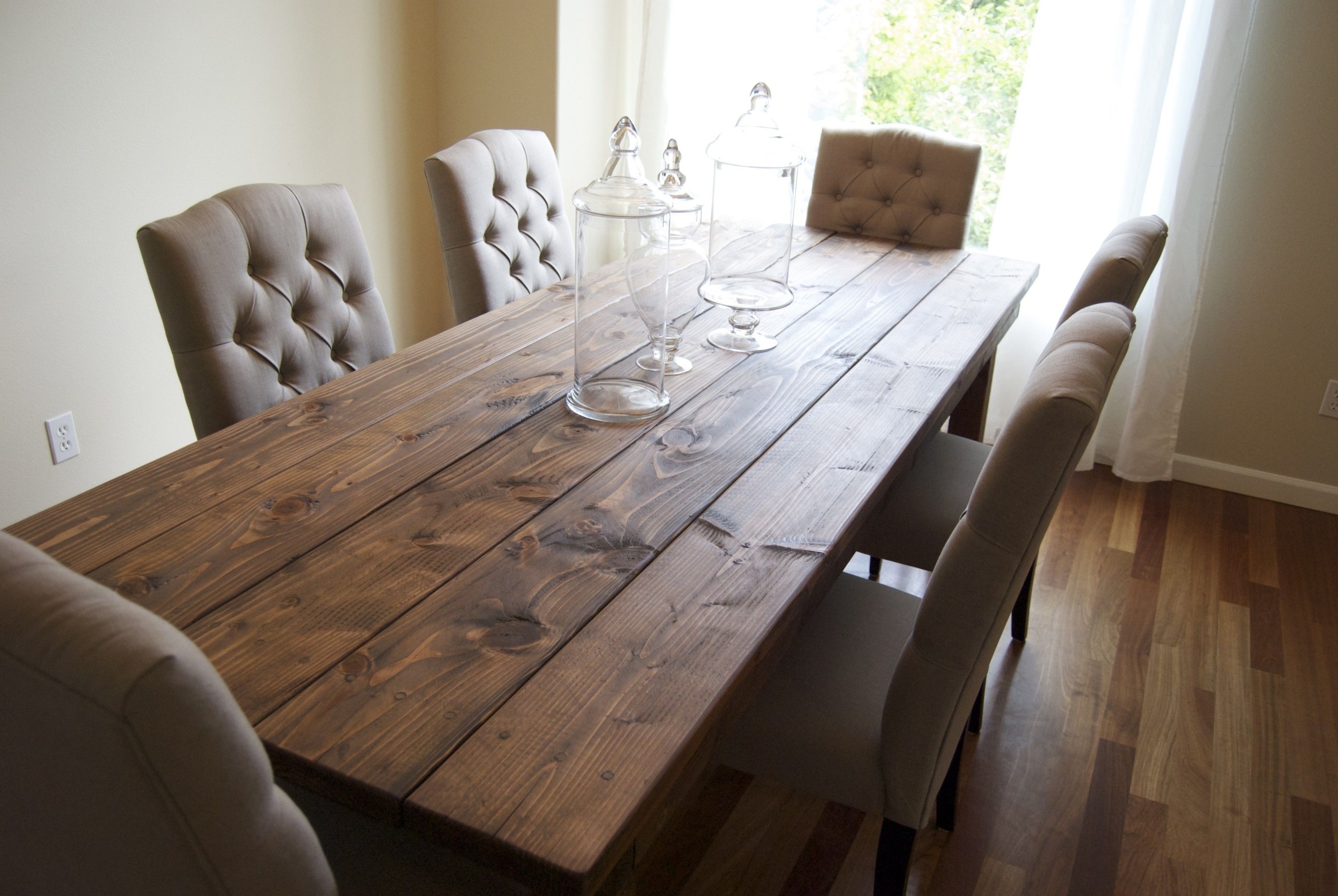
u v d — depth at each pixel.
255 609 1.06
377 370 1.70
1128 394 3.25
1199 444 3.25
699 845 1.78
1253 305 3.05
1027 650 2.37
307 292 1.82
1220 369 3.15
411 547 1.19
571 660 1.01
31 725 0.65
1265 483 3.18
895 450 1.52
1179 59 2.88
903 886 1.38
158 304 1.59
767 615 1.11
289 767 0.88
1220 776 2.00
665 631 1.07
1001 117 3.30
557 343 1.86
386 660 1.00
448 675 0.98
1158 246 1.84
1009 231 3.17
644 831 0.91
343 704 0.94
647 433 1.53
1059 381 1.06
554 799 0.85
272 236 1.74
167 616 1.04
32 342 2.28
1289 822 1.89
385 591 1.11
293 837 0.73
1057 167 3.04
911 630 1.53
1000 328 2.20
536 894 0.82
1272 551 2.87
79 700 0.61
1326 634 2.49
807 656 1.45
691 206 1.78
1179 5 2.74
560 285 2.18
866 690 1.40
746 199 1.96
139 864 0.71
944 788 1.77
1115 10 2.84
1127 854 1.80
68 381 2.38
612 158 1.53
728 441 1.52
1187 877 1.75
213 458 1.38
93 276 2.38
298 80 2.83
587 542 1.23
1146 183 2.96
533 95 3.30
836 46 3.37
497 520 1.26
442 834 0.83
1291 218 2.93
